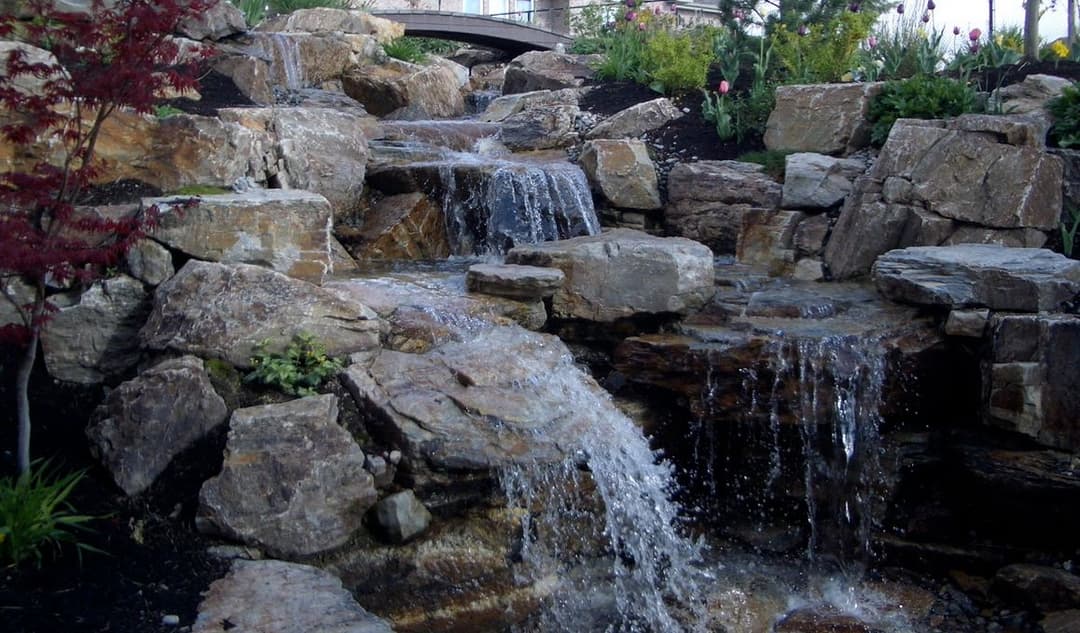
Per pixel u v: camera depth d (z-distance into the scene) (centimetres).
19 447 468
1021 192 729
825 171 838
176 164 675
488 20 1534
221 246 595
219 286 547
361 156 829
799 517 609
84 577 422
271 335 531
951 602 559
